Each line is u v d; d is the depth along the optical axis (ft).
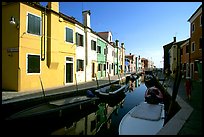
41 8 47.62
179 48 104.99
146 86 91.35
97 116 34.78
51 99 37.11
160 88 68.18
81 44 69.05
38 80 46.85
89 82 68.13
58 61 53.72
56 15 52.49
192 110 26.45
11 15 43.01
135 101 50.80
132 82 109.19
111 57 116.98
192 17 72.95
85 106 35.47
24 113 25.49
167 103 42.88
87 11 75.66
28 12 44.16
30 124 25.32
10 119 23.58
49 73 50.85
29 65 44.47
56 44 52.60
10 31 43.04
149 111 27.14
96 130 26.68
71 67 61.82
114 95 46.68
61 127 28.19
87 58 71.82
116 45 137.90
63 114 29.73
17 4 42.16
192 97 37.24
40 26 47.83
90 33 75.56
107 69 106.42
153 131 21.11
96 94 46.78
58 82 54.39
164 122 23.59
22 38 42.55
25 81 43.09
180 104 30.53
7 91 40.96
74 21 61.26
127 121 23.68
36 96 34.91
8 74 42.91
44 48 48.93
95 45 83.46
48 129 26.96
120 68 145.59
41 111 26.50
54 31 51.70
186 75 85.25
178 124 20.20
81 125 29.07
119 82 83.87
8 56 43.06
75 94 44.14
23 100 31.30
